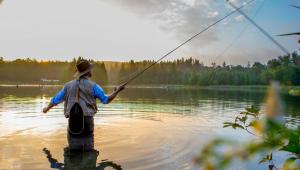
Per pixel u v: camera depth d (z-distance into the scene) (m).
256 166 3.81
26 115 9.19
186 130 6.88
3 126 7.10
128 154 4.60
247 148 0.59
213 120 8.60
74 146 5.05
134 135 6.14
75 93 5.73
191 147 5.08
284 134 0.80
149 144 5.32
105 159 4.32
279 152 4.59
